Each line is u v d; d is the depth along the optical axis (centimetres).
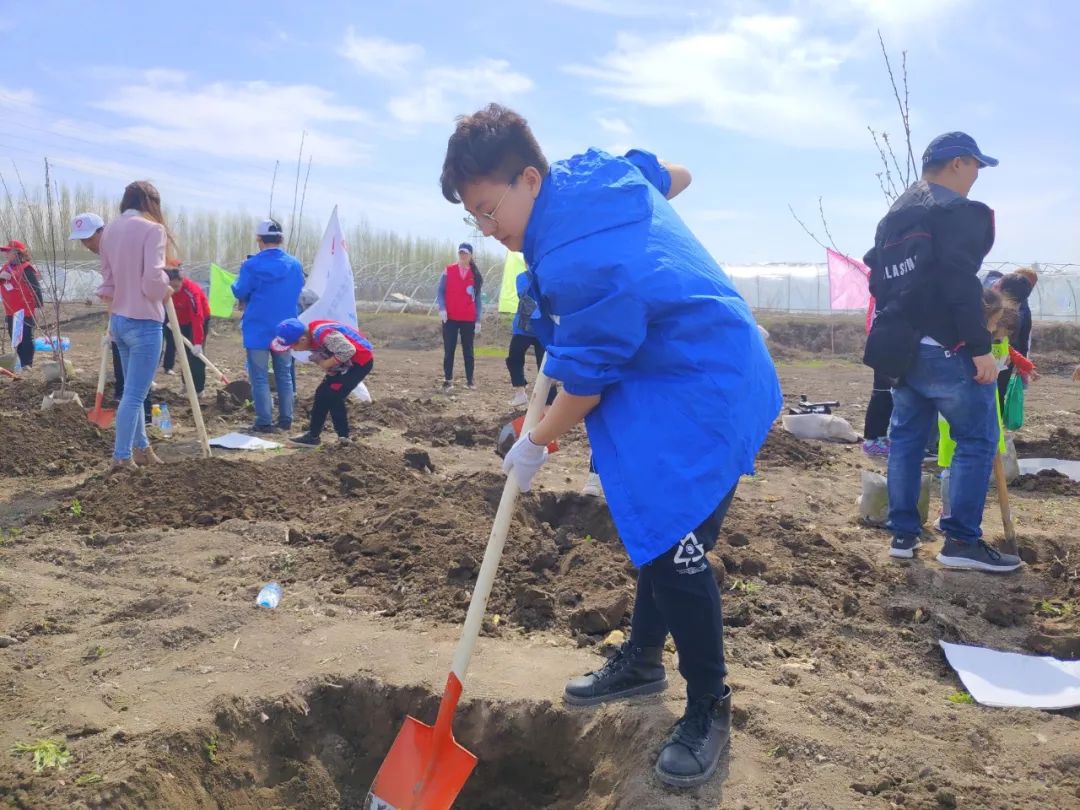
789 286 3594
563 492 567
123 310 655
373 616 423
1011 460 696
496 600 432
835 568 491
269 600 430
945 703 353
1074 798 290
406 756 306
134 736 313
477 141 265
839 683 363
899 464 512
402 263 4134
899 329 486
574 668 371
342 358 818
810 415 912
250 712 339
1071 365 2075
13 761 298
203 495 582
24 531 540
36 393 983
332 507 579
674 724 316
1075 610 437
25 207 1267
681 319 269
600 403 287
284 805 334
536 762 343
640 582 337
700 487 266
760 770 302
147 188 679
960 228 470
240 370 1554
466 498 546
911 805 283
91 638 396
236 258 4019
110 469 630
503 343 2442
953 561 495
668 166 346
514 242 283
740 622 416
